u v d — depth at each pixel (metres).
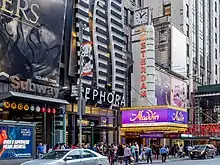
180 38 53.09
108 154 29.28
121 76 39.72
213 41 67.44
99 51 36.31
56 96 29.61
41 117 30.17
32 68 27.62
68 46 32.66
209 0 67.75
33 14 27.98
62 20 30.69
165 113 35.75
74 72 32.91
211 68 66.38
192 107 55.53
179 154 43.84
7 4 25.81
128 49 43.72
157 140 45.12
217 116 60.19
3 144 17.31
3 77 25.44
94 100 34.69
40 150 25.42
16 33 26.52
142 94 42.09
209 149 42.34
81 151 17.81
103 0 37.91
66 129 32.38
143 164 30.59
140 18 44.34
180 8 56.03
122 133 38.62
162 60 50.75
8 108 26.17
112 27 38.88
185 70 54.16
